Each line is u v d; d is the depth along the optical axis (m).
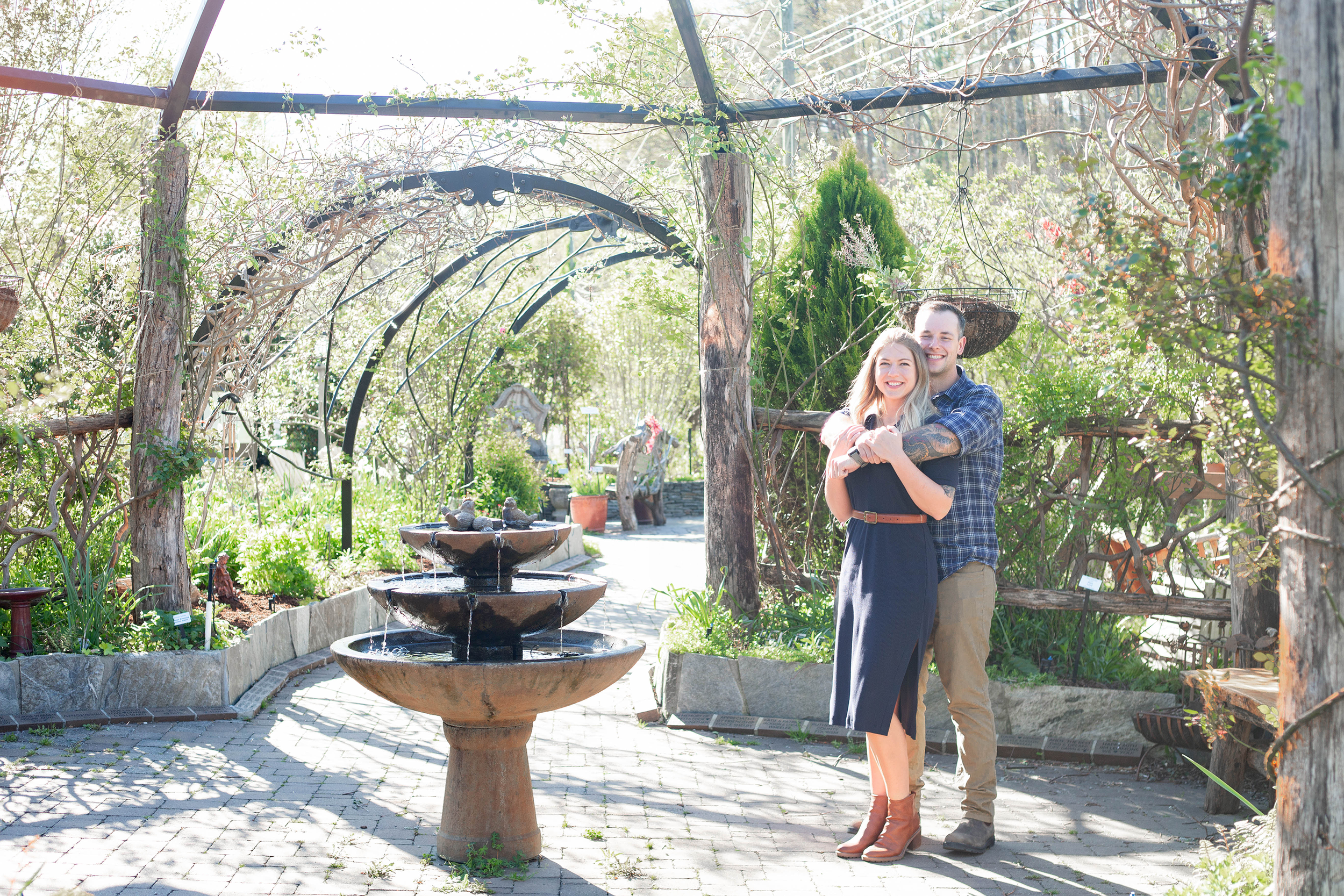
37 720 4.93
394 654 3.71
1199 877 3.30
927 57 6.55
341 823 3.79
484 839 3.44
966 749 3.69
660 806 4.12
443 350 11.86
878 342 3.73
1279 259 2.19
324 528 8.63
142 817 3.78
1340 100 2.10
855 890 3.28
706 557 6.08
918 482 3.41
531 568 10.85
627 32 5.36
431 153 6.24
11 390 4.46
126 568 6.48
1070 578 5.45
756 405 6.66
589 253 11.42
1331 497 2.13
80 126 6.44
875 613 3.47
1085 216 2.51
